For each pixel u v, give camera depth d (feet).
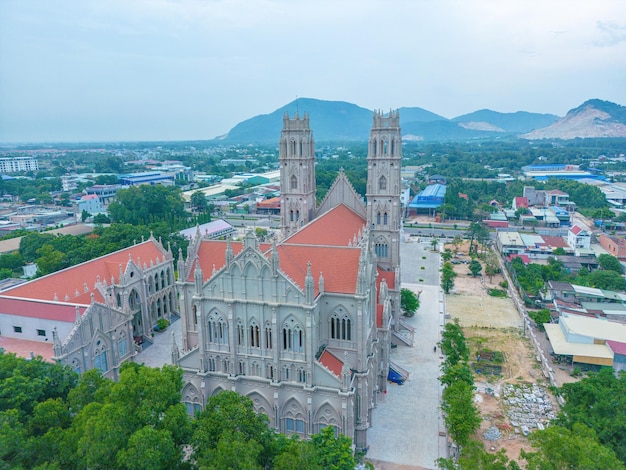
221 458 171.63
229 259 267.18
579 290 469.16
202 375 281.95
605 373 256.32
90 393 219.61
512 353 377.09
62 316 304.91
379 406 309.01
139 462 169.48
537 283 490.08
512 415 292.61
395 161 383.24
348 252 284.61
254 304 264.93
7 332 319.68
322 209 441.68
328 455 204.33
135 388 204.03
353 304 269.64
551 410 296.71
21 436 180.75
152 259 429.38
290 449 185.88
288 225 431.02
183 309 330.54
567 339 364.79
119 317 340.80
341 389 255.09
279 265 267.18
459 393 258.98
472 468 195.21
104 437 173.58
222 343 280.31
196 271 273.75
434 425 288.51
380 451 265.13
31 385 216.33
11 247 603.26
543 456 193.57
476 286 547.90
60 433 189.06
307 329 255.29
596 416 228.02
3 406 209.46
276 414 270.05
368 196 396.16
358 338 270.26
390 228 396.98
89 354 307.58
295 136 411.75
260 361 271.90
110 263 387.75
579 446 184.55
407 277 581.12
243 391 279.08
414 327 429.79
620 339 354.95
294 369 266.16
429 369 355.97
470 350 380.37
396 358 372.99
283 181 422.82
